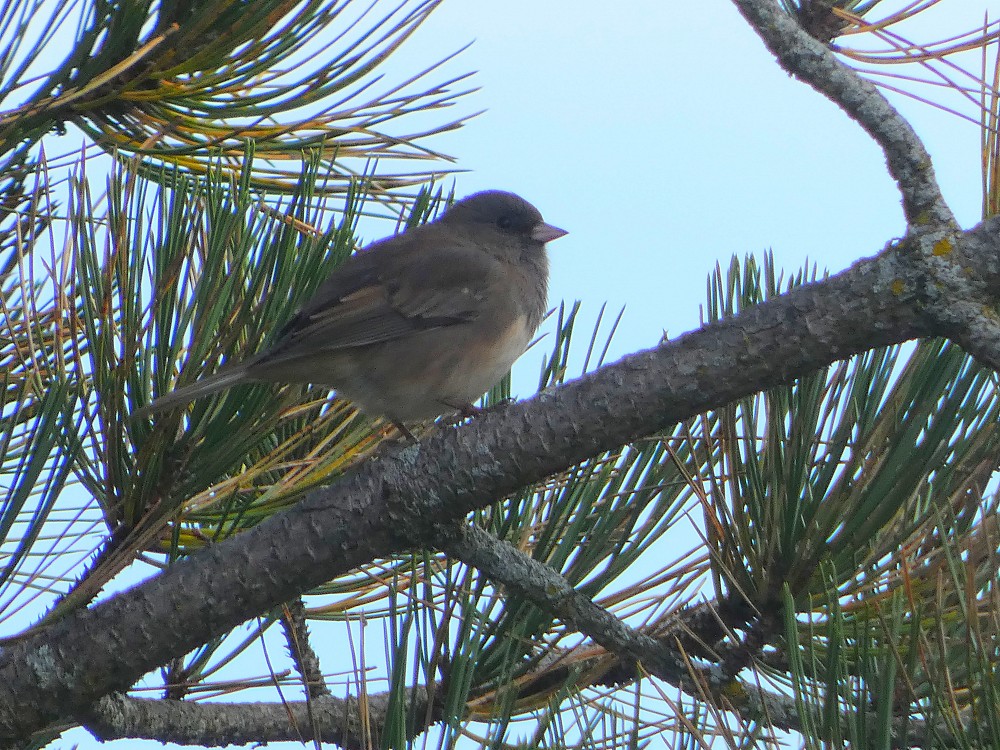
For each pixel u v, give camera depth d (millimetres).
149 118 6633
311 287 5230
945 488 4613
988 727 3793
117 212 5078
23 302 5492
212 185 5418
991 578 3971
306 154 6773
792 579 4754
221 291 5102
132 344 4973
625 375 4965
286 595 5180
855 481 4863
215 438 5074
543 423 4992
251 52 6340
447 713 4402
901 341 4691
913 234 4664
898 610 4055
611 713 4242
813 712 3992
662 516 5438
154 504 5180
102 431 5102
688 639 5191
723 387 4844
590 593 5375
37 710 5090
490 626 5203
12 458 5523
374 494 5094
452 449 5062
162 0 6258
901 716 4152
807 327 4723
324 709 5824
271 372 5125
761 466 4965
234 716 5773
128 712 5574
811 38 4910
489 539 5125
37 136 6031
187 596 5090
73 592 5145
